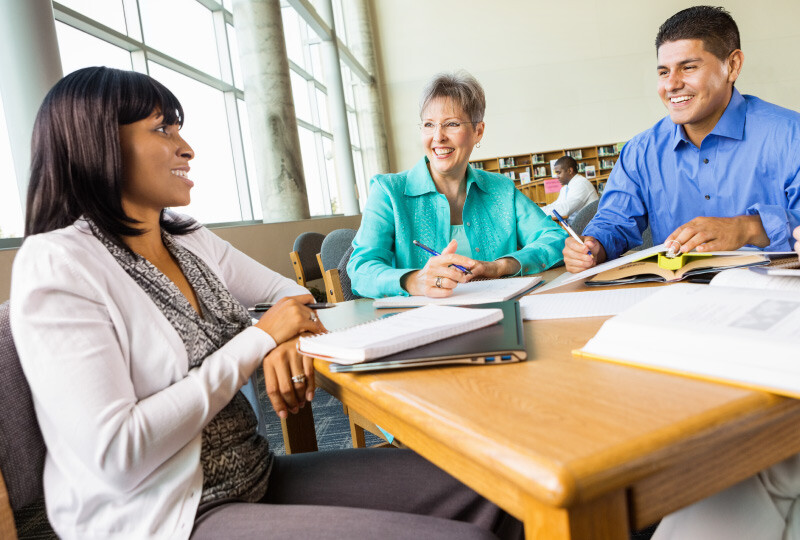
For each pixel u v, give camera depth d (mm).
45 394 682
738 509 643
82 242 797
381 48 12391
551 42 12000
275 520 704
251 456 861
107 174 832
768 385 443
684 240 1128
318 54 10016
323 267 2344
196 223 1187
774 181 1610
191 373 782
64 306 715
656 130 1798
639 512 388
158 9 5273
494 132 12289
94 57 4348
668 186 1779
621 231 1752
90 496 719
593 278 1151
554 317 871
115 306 769
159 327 808
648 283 1072
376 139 12016
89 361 697
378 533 651
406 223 1617
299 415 1364
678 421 400
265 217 6324
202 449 800
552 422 427
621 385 498
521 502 410
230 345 830
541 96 12102
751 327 507
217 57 6398
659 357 532
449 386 561
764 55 11719
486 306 926
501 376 576
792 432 468
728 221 1185
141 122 876
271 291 1279
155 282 845
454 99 1545
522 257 1452
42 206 835
